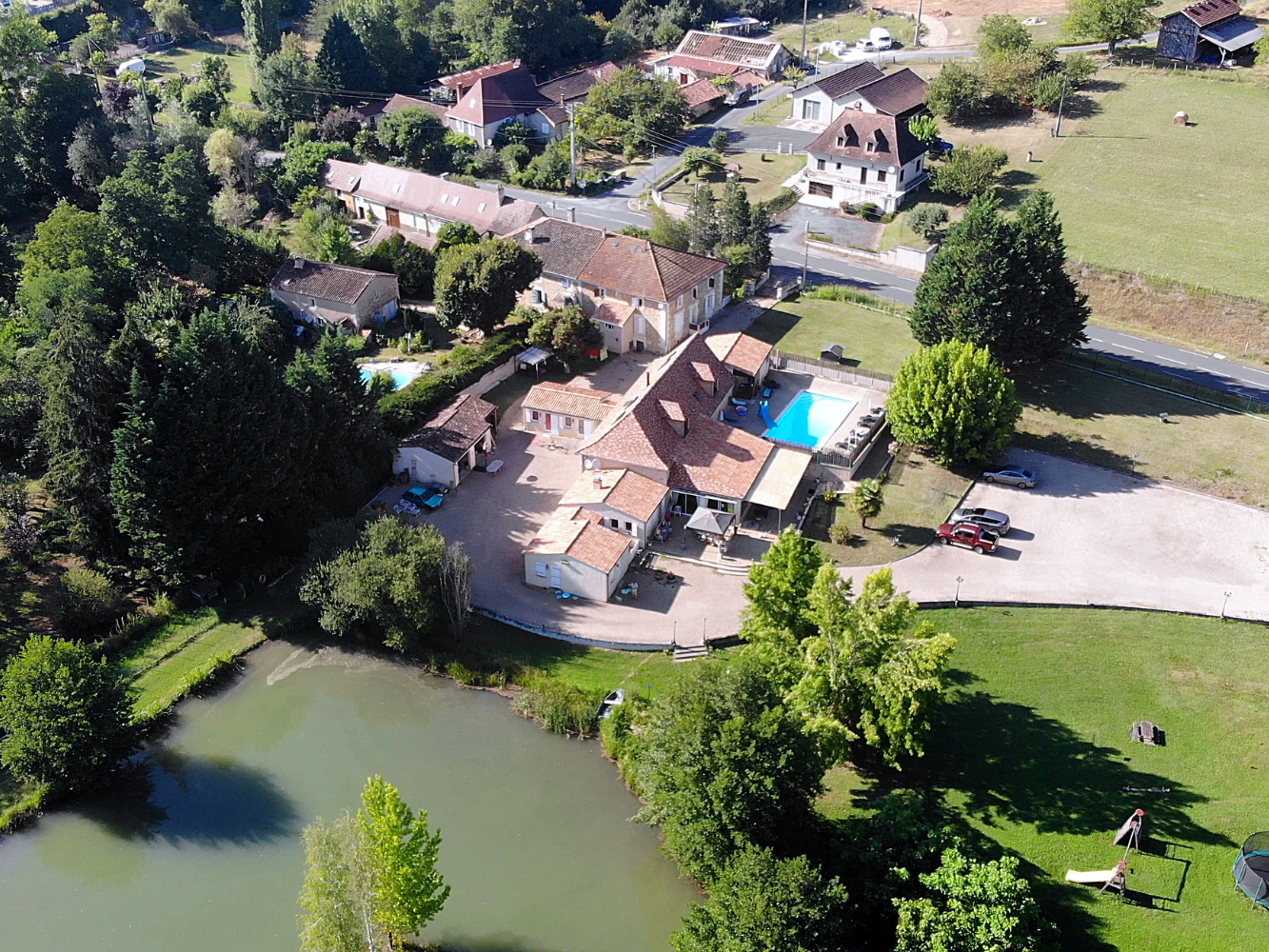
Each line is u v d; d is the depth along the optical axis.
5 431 82.19
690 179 143.88
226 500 72.50
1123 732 61.75
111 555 74.19
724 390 93.25
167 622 72.56
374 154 152.12
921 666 56.50
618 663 68.94
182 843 57.75
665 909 54.50
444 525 82.06
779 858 51.06
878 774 60.09
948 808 57.41
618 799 60.50
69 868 56.34
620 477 80.19
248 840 57.97
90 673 60.09
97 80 167.75
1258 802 57.00
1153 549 77.62
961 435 83.56
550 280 108.81
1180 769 59.16
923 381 84.06
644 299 102.69
